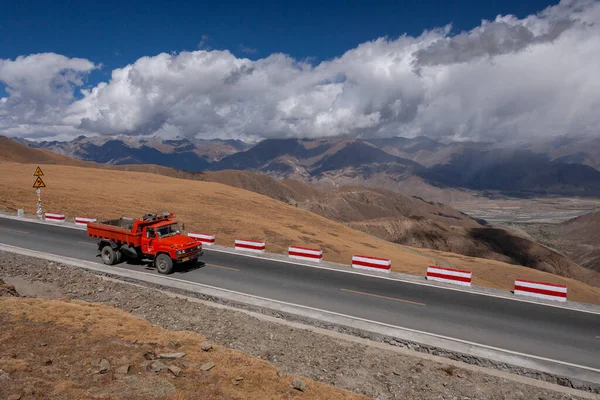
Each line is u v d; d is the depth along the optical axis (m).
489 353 12.80
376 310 16.11
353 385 10.62
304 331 14.09
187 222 44.75
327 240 51.00
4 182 55.09
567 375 11.66
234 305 16.39
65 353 8.98
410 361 12.38
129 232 20.30
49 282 17.22
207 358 10.04
